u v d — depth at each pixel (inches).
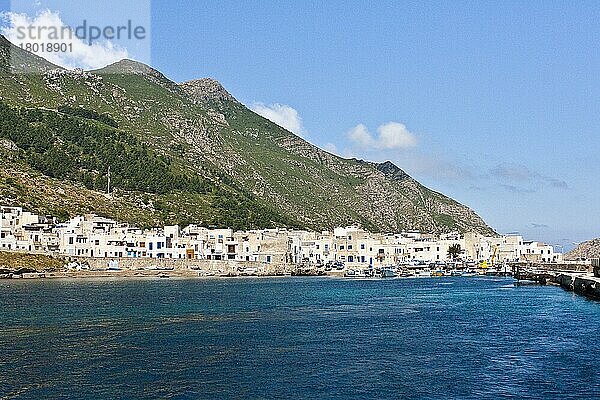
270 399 2465.6
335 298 6594.5
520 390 2581.2
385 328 4205.2
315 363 3061.0
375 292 7559.1
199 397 2487.7
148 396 2493.8
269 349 3405.5
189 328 4133.9
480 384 2669.8
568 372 2859.3
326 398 2479.1
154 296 6574.8
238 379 2748.5
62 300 5994.1
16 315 4751.5
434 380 2733.8
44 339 3656.5
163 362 3061.0
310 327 4242.1
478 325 4352.9
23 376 2775.6
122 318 4618.6
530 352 3316.9
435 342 3644.2
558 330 4067.4
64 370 2883.9
